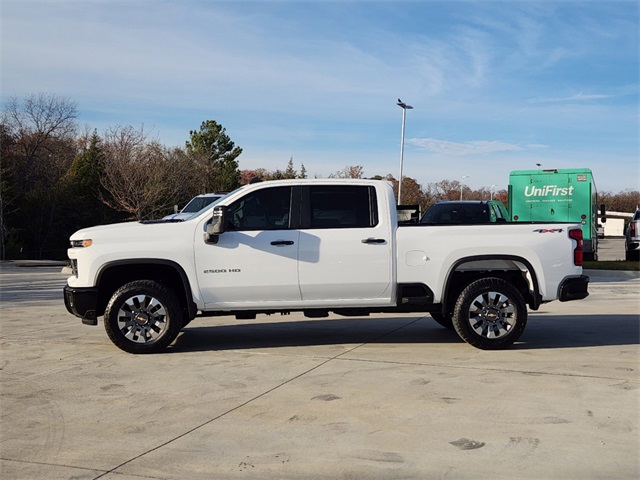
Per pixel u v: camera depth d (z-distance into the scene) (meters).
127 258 8.00
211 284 8.08
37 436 5.21
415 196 55.22
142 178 37.50
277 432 5.22
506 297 8.13
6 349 8.50
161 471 4.50
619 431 5.14
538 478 4.30
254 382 6.72
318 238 8.12
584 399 5.97
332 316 11.42
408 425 5.33
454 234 8.21
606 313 11.37
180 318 8.12
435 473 4.39
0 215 34.22
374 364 7.45
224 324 10.55
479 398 6.04
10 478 4.41
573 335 9.18
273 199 8.25
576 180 20.50
